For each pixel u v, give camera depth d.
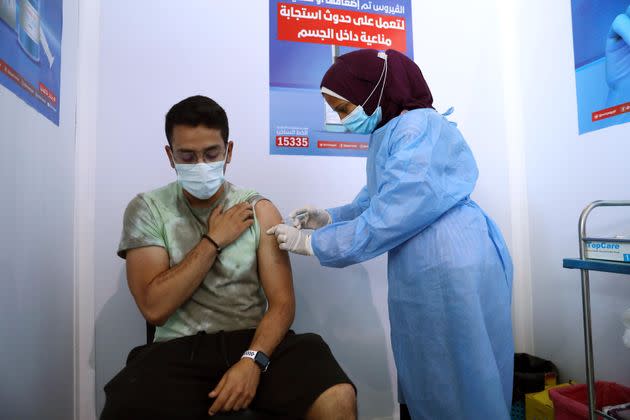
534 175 1.84
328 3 1.74
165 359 0.93
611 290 1.50
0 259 0.89
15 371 0.96
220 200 1.16
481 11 1.92
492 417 1.01
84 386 1.43
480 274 1.08
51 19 1.20
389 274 1.19
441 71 1.85
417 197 1.01
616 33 1.47
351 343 1.70
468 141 1.87
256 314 1.11
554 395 1.36
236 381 0.85
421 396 1.09
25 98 1.02
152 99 1.53
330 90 1.23
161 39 1.55
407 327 1.11
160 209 1.12
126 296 1.47
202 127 1.03
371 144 1.28
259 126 1.64
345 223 1.09
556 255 1.74
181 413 0.82
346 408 0.83
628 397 1.35
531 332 1.88
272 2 1.68
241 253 1.11
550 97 1.75
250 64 1.64
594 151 1.56
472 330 1.02
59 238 1.27
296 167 1.67
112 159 1.48
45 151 1.16
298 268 1.66
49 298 1.18
